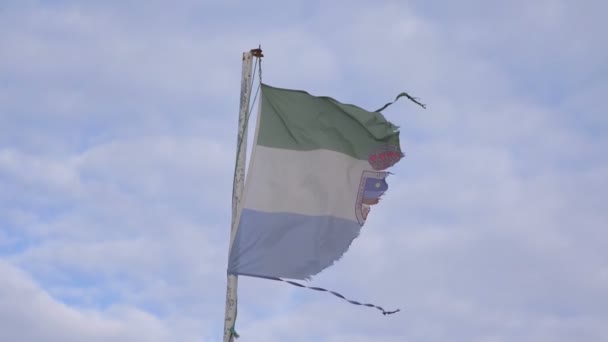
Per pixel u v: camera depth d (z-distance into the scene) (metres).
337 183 16.95
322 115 17.17
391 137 17.16
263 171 16.75
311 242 16.53
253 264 16.22
